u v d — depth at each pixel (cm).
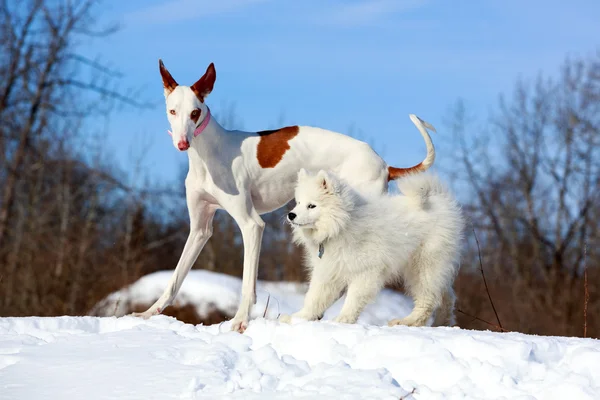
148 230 2373
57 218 2220
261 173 710
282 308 1323
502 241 2784
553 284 2444
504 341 498
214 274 1441
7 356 539
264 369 488
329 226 665
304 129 738
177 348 547
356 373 464
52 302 1786
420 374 470
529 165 2823
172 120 666
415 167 758
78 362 517
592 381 450
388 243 676
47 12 2278
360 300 680
